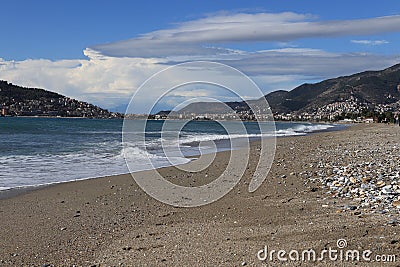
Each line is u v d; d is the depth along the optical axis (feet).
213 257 18.74
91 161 56.03
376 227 21.74
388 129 165.48
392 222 22.45
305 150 68.59
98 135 118.21
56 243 21.66
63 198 32.94
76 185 38.50
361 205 27.02
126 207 29.76
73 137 107.04
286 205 27.96
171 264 18.15
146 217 26.89
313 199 29.43
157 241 21.47
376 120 370.53
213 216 26.45
